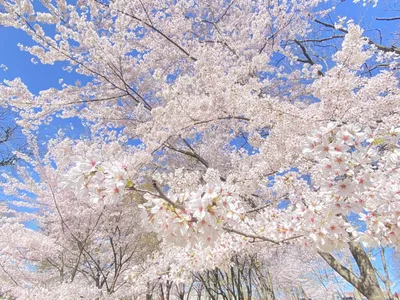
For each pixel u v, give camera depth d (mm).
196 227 1493
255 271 9281
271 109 3188
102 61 4754
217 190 1521
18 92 4418
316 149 1634
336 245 1891
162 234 1492
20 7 3965
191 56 5398
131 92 5590
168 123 4094
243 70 4652
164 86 4359
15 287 4332
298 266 9984
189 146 5602
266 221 2859
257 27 5945
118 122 5695
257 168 3648
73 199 6258
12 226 4797
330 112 3230
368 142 1711
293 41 6801
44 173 5473
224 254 3164
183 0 6258
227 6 6473
